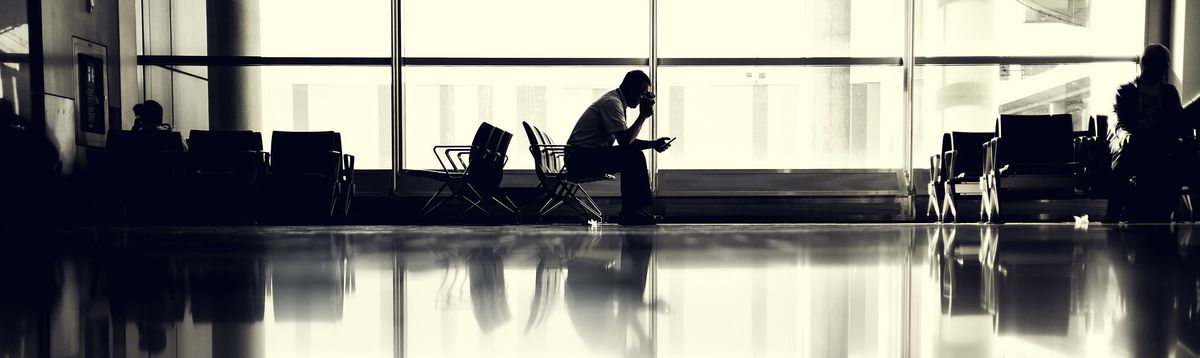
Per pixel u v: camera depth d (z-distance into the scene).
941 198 7.12
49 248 3.14
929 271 1.84
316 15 10.06
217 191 6.83
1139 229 4.59
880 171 9.02
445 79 9.38
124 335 0.97
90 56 7.79
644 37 9.20
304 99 9.78
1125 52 9.06
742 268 1.95
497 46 10.01
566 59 8.99
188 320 1.09
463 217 7.63
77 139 7.53
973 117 9.98
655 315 1.13
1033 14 9.59
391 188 8.65
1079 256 2.30
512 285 1.56
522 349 0.86
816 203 8.77
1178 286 1.46
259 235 4.29
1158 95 5.71
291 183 7.07
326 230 5.12
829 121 10.67
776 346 0.88
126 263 2.24
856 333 0.96
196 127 9.43
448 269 1.97
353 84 9.46
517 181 9.08
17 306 1.25
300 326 1.04
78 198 7.41
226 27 9.71
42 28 7.05
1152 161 5.72
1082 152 6.00
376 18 9.84
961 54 9.97
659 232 4.53
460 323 1.06
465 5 9.67
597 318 1.10
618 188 8.64
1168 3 8.69
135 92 8.63
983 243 3.11
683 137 10.43
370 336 0.95
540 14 10.14
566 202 6.17
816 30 10.82
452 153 9.84
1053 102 9.47
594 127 5.65
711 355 0.82
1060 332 0.95
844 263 2.10
